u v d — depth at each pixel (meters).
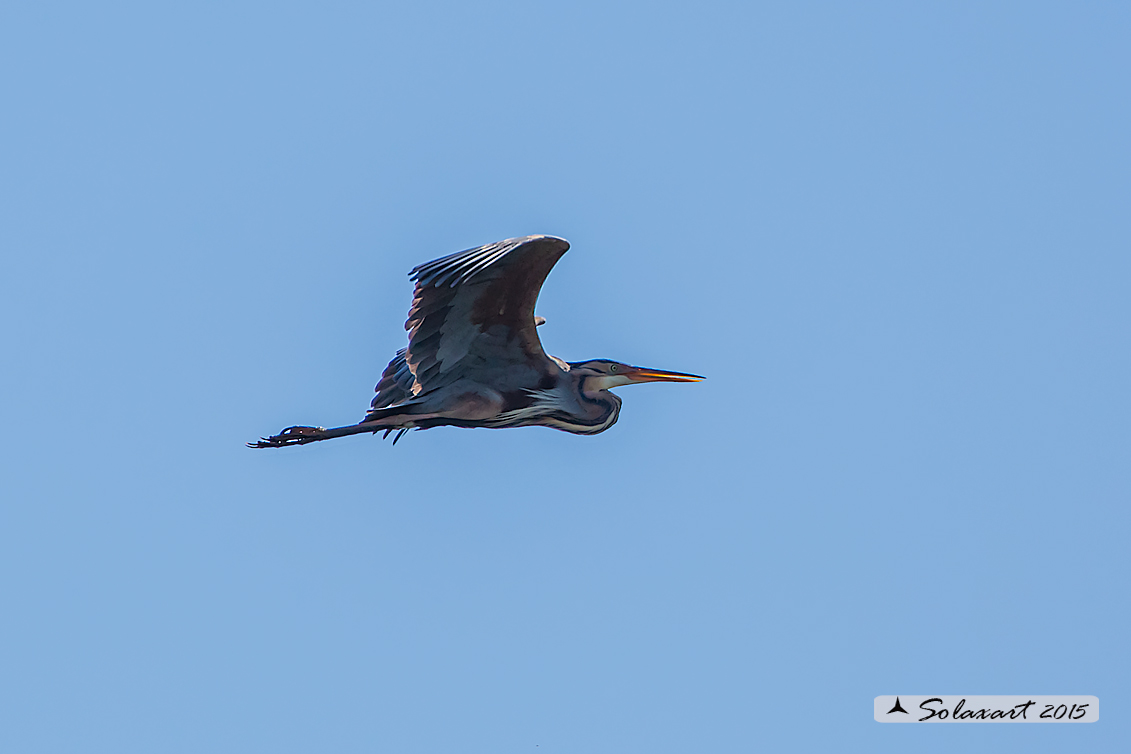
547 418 17.75
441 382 17.19
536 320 19.25
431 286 16.11
